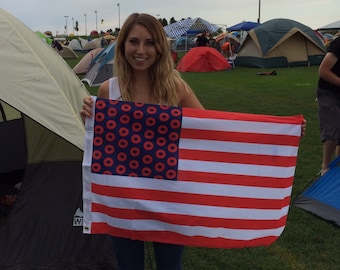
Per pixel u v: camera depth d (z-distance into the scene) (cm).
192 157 142
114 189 141
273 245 223
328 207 255
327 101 285
